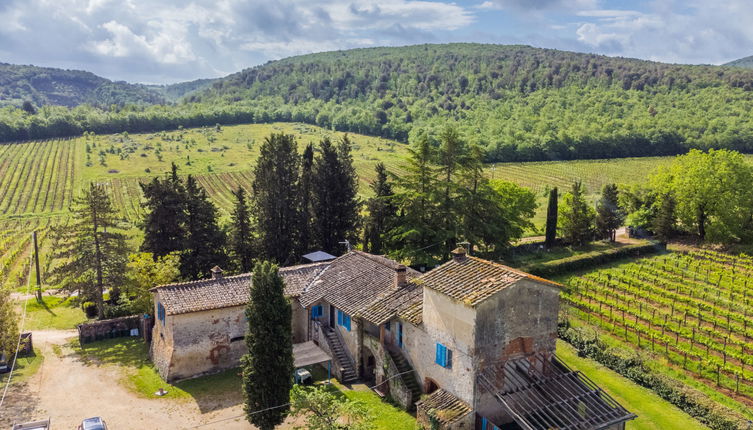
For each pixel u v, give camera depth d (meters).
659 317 52.69
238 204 60.81
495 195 67.38
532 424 30.16
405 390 34.12
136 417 33.53
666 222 82.50
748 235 83.44
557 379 31.94
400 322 36.25
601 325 50.16
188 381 38.25
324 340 40.59
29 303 57.34
